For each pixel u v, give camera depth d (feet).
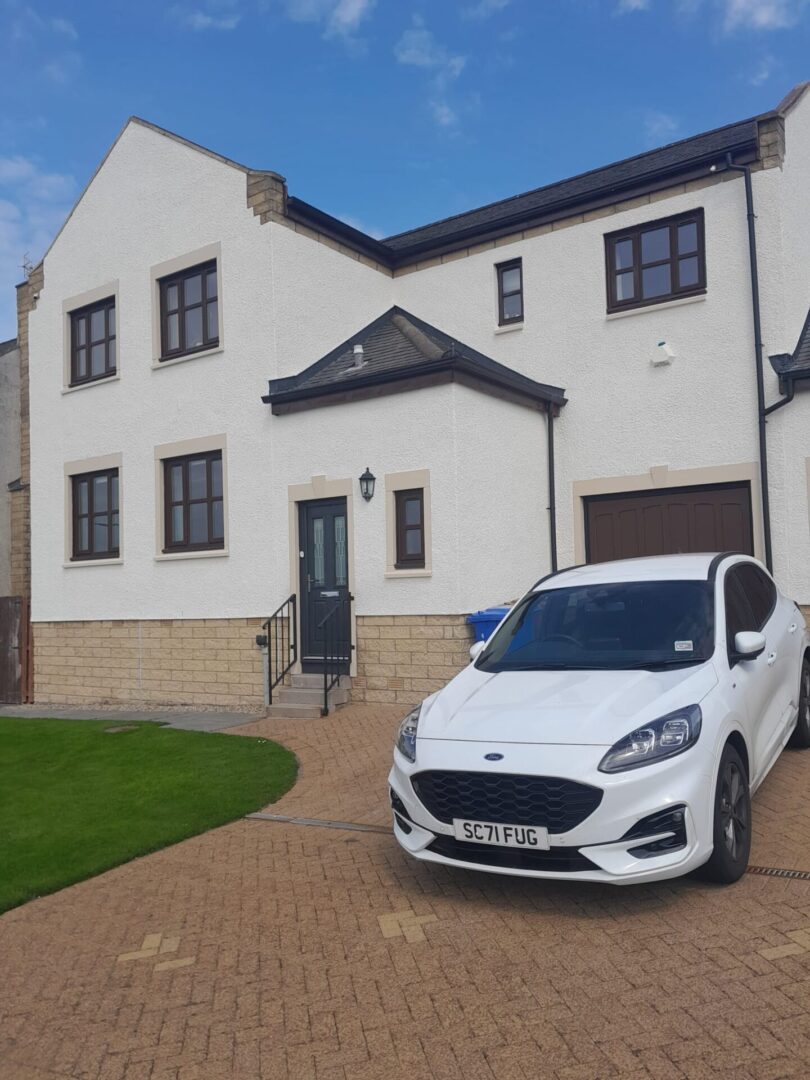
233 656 40.91
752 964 12.51
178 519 44.09
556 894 15.78
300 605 38.75
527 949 13.67
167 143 44.19
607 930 14.07
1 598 51.44
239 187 41.16
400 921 15.26
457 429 33.99
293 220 41.04
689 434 37.22
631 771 14.14
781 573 34.65
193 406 42.73
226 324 41.45
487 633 32.86
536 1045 11.03
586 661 17.92
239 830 21.81
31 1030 12.76
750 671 17.95
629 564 21.22
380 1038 11.59
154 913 16.85
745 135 39.75
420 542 35.24
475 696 17.20
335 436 37.42
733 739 16.30
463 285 44.04
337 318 43.01
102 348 47.91
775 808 19.24
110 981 14.10
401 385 35.37
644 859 13.98
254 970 13.99
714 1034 10.87
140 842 21.04
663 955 13.03
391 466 35.58
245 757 29.01
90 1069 11.59
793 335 35.50
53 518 49.29
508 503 36.94
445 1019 11.87
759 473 35.32
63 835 22.02
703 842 14.35
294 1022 12.25
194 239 42.86
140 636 44.73
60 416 49.08
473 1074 10.59
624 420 38.86
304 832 21.11
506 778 14.65
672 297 38.09
